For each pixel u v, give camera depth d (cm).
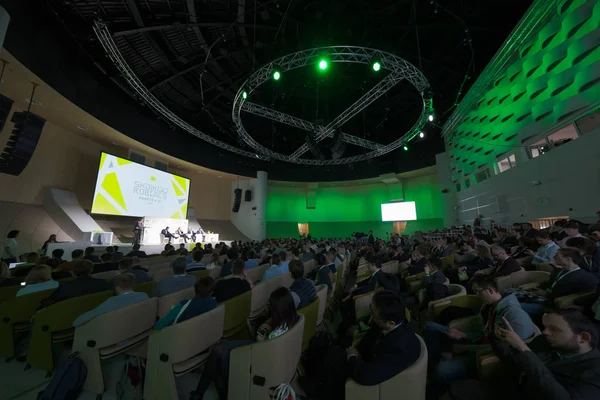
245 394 164
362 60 991
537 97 801
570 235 403
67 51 827
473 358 192
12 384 229
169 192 1473
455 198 1502
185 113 1393
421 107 1448
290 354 171
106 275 411
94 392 206
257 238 1900
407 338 146
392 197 2103
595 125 641
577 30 652
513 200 951
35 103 862
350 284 729
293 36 1003
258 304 338
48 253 743
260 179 1981
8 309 269
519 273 319
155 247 1099
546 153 786
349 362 184
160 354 188
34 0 680
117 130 1094
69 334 255
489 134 1062
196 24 823
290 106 1509
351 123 1659
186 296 298
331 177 2152
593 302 200
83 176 1171
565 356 133
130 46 897
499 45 1005
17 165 768
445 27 915
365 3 847
